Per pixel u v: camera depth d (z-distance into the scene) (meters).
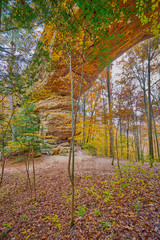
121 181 4.59
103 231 2.39
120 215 2.76
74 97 15.07
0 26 2.28
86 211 3.13
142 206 2.92
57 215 3.22
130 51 10.00
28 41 2.87
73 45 3.27
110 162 9.08
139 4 2.03
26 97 4.09
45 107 13.50
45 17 2.64
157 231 2.16
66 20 2.58
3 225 2.97
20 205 4.01
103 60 3.43
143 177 4.70
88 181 5.24
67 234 2.49
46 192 4.70
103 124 7.51
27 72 3.14
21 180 6.05
